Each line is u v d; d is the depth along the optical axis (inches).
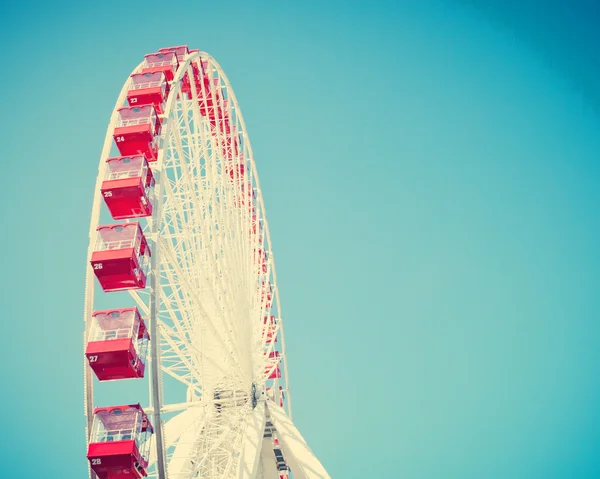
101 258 927.7
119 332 924.0
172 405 935.7
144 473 898.7
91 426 895.7
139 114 1059.9
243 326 1267.2
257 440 1186.0
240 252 1320.1
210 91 1382.9
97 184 984.3
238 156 1461.6
